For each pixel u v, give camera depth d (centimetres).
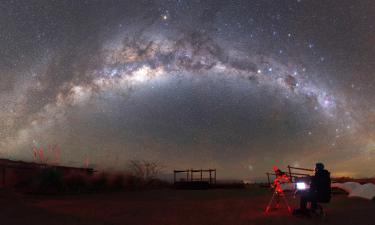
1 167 1412
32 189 1395
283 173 876
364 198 1169
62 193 1416
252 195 1434
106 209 912
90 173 1869
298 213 793
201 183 1973
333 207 945
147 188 1895
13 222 690
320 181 759
